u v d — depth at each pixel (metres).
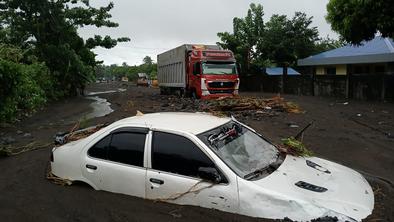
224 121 5.58
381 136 11.75
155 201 4.88
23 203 5.38
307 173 4.80
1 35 32.94
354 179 4.96
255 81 42.25
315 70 38.91
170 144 4.96
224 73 25.83
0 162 8.67
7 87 16.59
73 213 4.83
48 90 31.88
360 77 26.28
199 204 4.52
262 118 16.33
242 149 5.04
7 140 12.32
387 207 4.76
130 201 4.98
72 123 16.98
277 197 4.11
